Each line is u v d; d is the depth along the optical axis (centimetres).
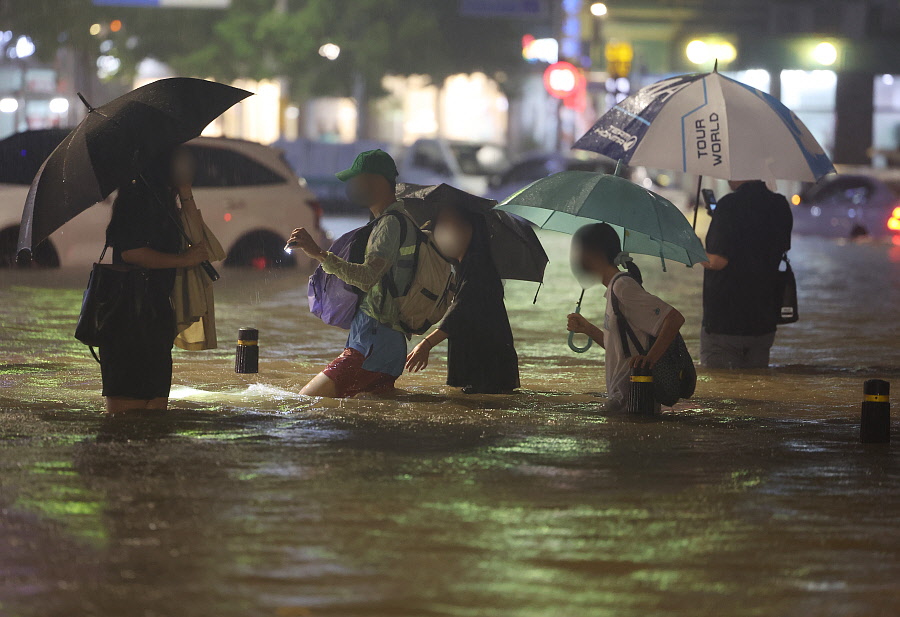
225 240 5762
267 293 5094
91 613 1295
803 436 2314
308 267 6006
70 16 13662
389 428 2280
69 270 5472
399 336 2633
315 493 1775
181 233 2273
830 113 15450
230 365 3134
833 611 1338
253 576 1409
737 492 1841
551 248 8319
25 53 14062
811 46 15375
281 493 1769
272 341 3669
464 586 1387
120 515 1645
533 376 3077
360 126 16062
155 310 2288
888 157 14675
